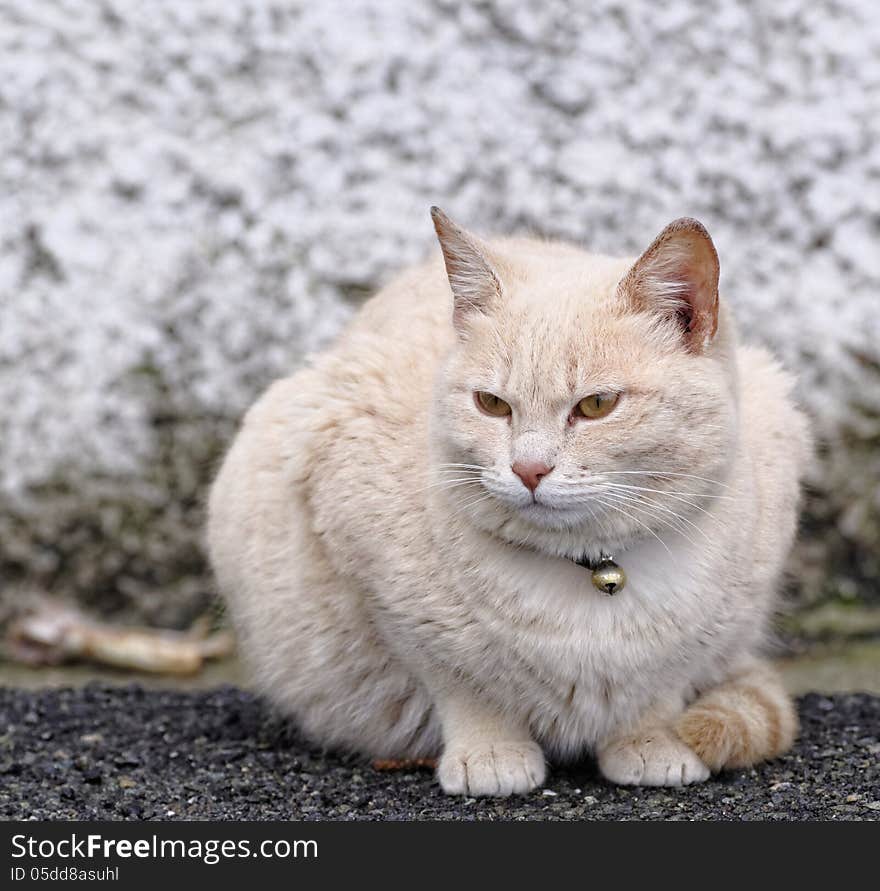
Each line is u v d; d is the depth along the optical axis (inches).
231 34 410.9
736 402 227.8
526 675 233.8
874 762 256.5
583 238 408.5
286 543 259.3
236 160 409.7
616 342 217.0
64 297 406.9
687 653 236.7
